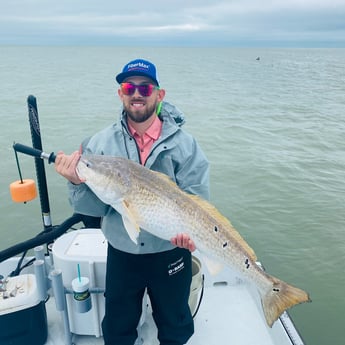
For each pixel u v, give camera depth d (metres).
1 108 19.48
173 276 2.69
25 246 3.27
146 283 2.68
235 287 4.01
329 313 5.84
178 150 2.60
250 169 11.27
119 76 2.54
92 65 63.78
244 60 103.75
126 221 2.44
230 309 3.69
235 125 17.45
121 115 2.66
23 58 95.62
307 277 6.59
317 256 7.11
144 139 2.66
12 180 9.75
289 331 3.22
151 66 2.54
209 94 27.98
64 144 13.15
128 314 2.77
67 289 3.06
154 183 2.46
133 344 2.91
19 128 14.98
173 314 2.78
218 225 2.64
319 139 15.22
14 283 3.13
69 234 3.38
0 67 54.50
